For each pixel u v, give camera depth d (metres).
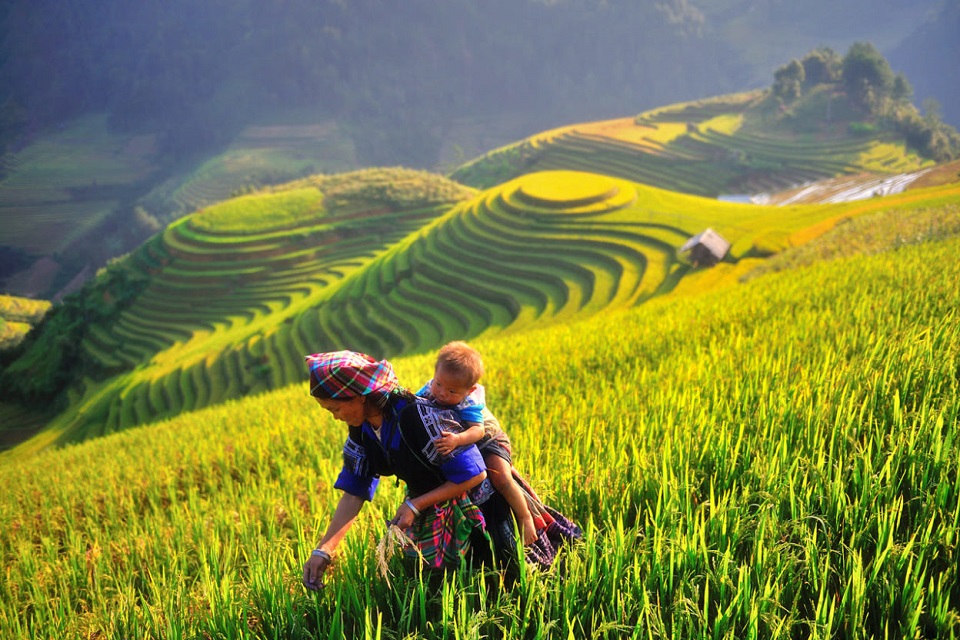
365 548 3.93
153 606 4.45
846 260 19.77
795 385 5.55
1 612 5.33
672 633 2.85
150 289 136.25
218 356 99.44
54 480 12.60
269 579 3.97
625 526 4.04
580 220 104.81
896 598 2.95
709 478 4.37
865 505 3.48
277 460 8.48
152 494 8.94
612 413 6.27
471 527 3.42
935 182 138.12
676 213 100.00
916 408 4.82
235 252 142.50
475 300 93.62
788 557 3.25
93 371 113.94
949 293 8.49
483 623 3.13
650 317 15.72
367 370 3.19
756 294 14.98
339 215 156.25
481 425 3.27
